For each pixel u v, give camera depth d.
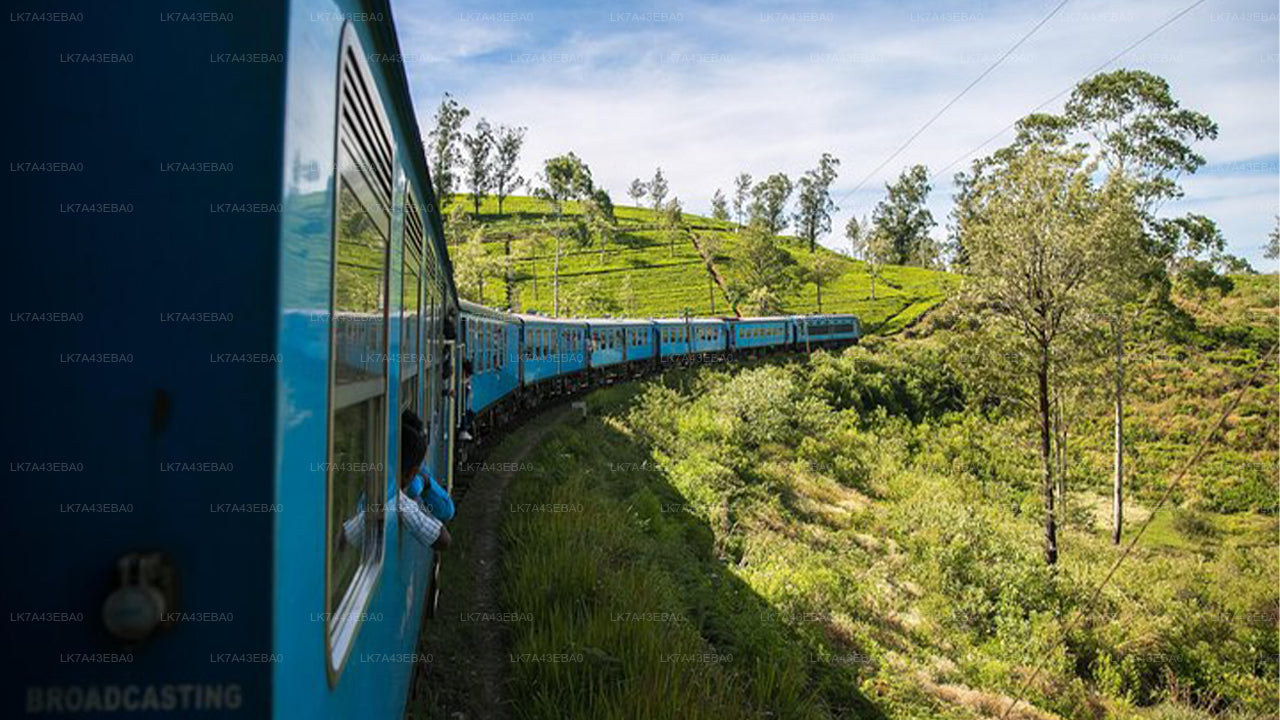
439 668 6.65
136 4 1.51
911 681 11.59
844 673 11.05
